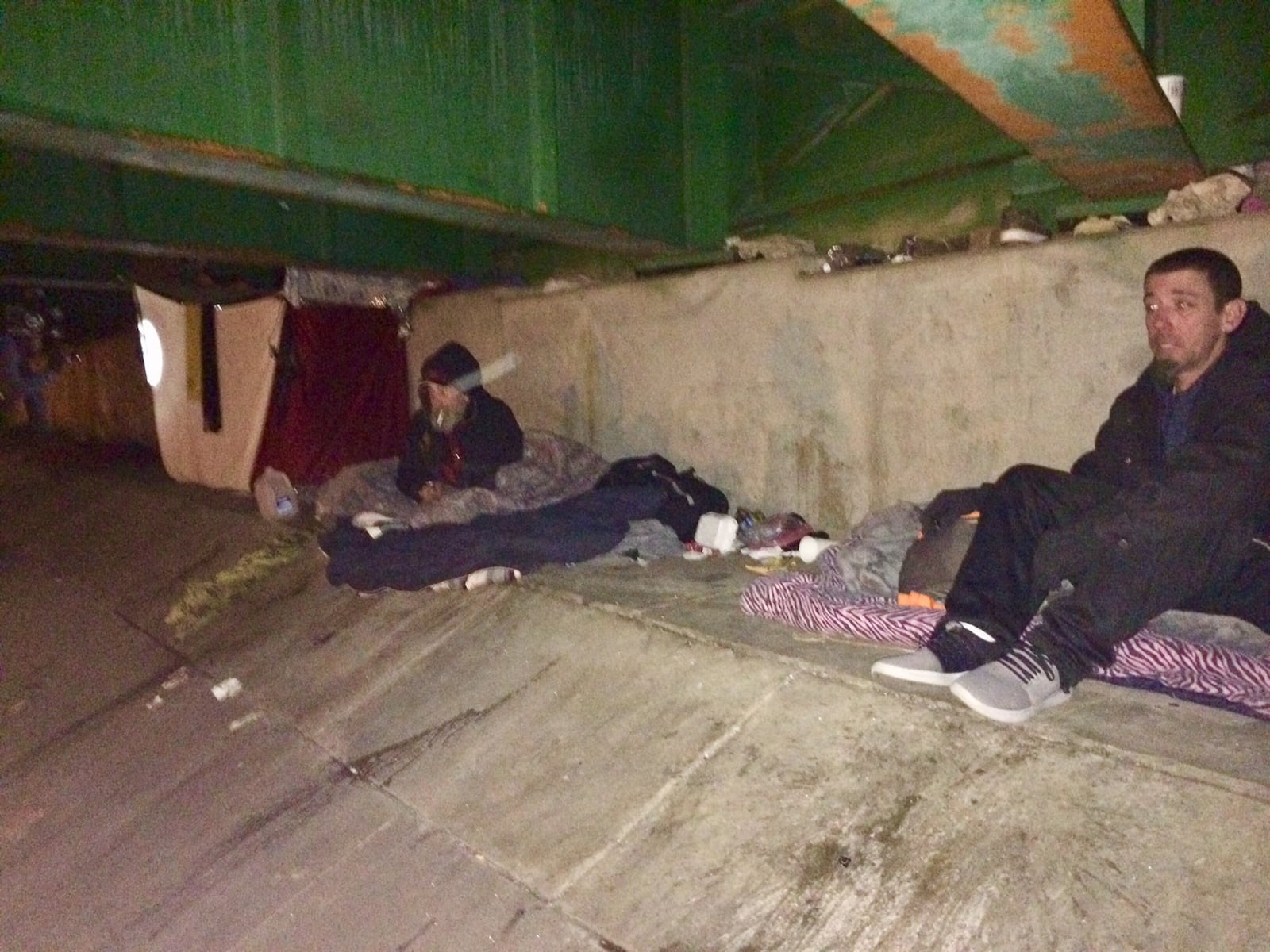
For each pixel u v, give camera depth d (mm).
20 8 2828
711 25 5543
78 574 6129
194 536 6004
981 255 3559
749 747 2479
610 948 2018
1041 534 2494
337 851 2660
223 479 6695
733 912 2012
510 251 7340
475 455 4570
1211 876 1715
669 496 4371
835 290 4035
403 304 6363
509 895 2262
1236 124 3938
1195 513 2205
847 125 5344
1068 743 2119
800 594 3051
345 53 3639
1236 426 2234
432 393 4691
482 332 5871
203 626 4750
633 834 2328
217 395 6562
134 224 5492
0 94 2807
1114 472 2674
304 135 3535
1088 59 2422
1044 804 1990
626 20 4969
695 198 5551
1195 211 3168
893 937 1834
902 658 2439
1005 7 2141
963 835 1988
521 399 5684
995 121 2934
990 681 2232
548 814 2500
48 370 11102
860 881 1978
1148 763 1990
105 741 3918
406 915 2326
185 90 3215
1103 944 1672
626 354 5008
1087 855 1843
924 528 3049
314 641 4090
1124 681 2389
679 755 2537
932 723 2322
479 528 4062
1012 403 3533
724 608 3287
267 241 6129
